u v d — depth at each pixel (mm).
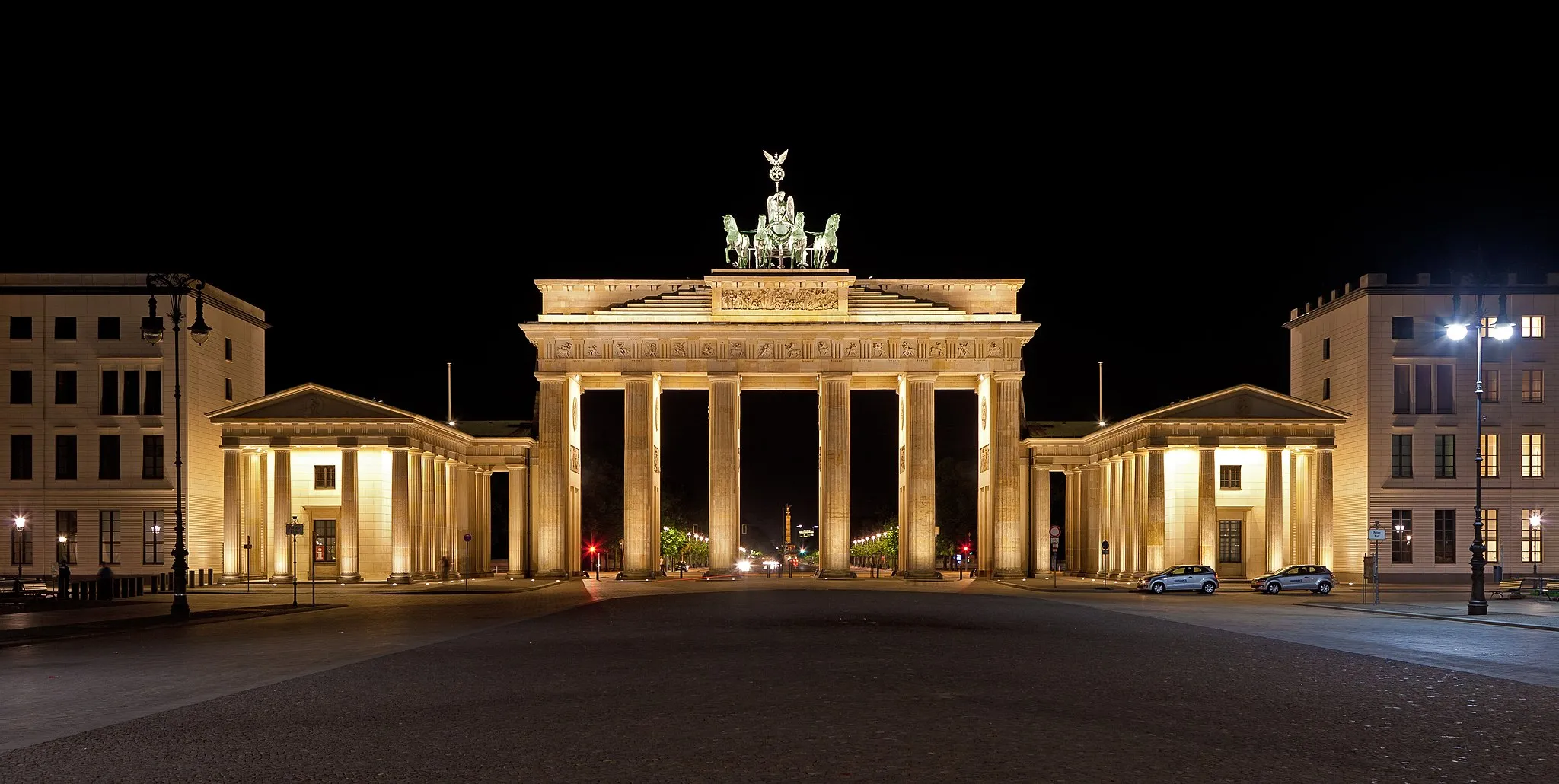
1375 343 101562
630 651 40094
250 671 35094
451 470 113688
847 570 108250
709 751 22000
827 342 108562
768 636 46062
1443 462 101188
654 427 110938
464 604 71000
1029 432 121062
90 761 21641
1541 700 28531
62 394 102625
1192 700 28234
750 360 108438
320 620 57438
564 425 108375
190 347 102625
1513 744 22734
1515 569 100125
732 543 108250
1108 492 113000
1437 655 39281
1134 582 99062
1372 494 100812
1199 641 44312
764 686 30625
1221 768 20500
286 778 20062
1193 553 101562
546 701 28234
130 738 23875
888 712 26297
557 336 108562
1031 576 116875
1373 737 23469
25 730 25031
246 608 65125
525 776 20031
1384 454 101125
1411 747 22469
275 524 99938
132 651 41938
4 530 101875
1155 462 99062
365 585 97188
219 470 107875
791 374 108875
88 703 28922
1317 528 99500
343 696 29594
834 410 108000
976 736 23359
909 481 108562
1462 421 101125
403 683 31938
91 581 83750
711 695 29000
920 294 110500
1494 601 71812
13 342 102875
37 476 102000
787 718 25516
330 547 104312
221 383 109812
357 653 40250
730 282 109000
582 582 105250
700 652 39625
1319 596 82062
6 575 101062
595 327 107812
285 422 100188
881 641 43625
